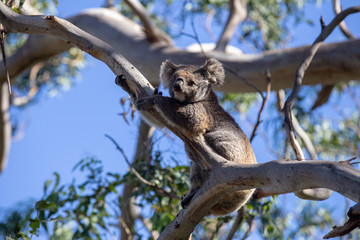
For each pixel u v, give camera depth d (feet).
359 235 40.52
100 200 36.52
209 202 21.94
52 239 33.19
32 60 52.75
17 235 26.94
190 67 30.09
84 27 48.70
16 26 26.73
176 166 36.76
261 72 41.32
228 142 26.89
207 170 22.47
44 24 26.21
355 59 37.06
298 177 16.97
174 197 35.24
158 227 35.24
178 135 26.91
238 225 30.91
